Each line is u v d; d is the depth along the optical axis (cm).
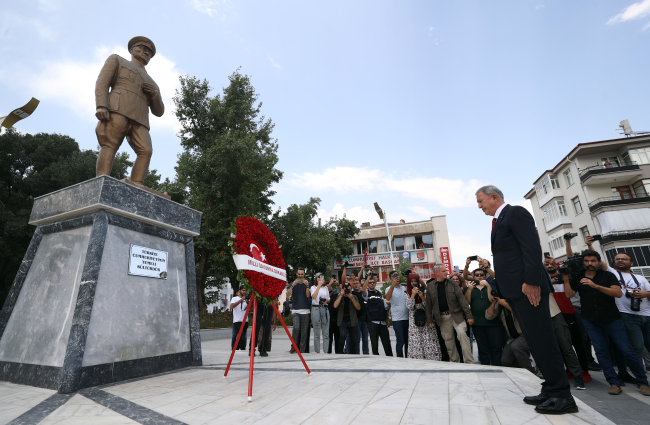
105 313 397
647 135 2328
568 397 259
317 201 3138
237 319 867
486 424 233
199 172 1923
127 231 455
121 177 2109
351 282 868
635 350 497
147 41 565
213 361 570
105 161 491
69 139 2147
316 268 2788
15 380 385
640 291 487
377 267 3659
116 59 512
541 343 267
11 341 418
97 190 419
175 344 482
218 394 328
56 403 304
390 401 291
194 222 562
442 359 679
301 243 2606
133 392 340
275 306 436
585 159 2512
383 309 744
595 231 2386
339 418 249
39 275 441
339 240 3347
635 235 2153
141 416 264
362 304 809
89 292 384
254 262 405
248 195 1969
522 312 278
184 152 2042
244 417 258
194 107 2073
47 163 1991
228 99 2102
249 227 418
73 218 443
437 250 3544
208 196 1884
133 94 521
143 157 536
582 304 475
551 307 498
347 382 368
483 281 591
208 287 2084
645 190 2270
